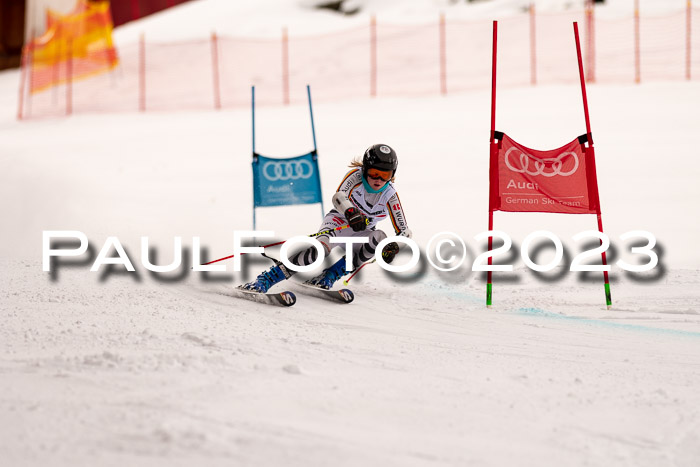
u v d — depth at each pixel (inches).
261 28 3339.1
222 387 289.7
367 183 519.5
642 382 333.7
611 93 1846.7
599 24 2723.9
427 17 3171.8
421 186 1120.2
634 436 259.4
